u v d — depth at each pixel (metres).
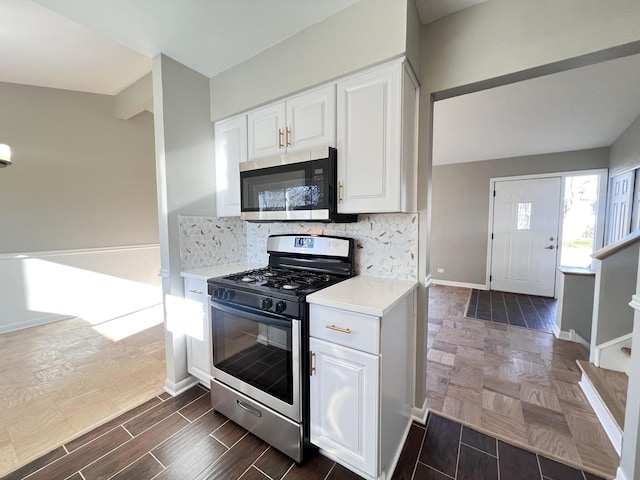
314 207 1.63
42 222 3.34
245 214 1.99
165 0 1.44
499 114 3.20
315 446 1.53
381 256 1.82
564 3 1.27
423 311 1.70
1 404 1.91
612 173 4.04
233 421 1.73
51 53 2.49
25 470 1.41
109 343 2.86
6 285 3.12
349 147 1.55
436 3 1.46
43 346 2.78
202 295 1.93
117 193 3.90
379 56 1.41
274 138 1.88
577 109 3.07
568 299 2.89
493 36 1.43
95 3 1.46
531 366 2.38
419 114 1.63
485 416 1.78
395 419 1.46
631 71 2.38
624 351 1.99
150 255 4.25
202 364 1.99
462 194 5.26
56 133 3.39
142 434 1.64
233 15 1.55
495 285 5.04
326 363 1.37
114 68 2.83
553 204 4.54
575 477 1.36
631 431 1.25
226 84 2.10
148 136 4.17
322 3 1.46
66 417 1.79
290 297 1.40
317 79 1.62
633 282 2.00
